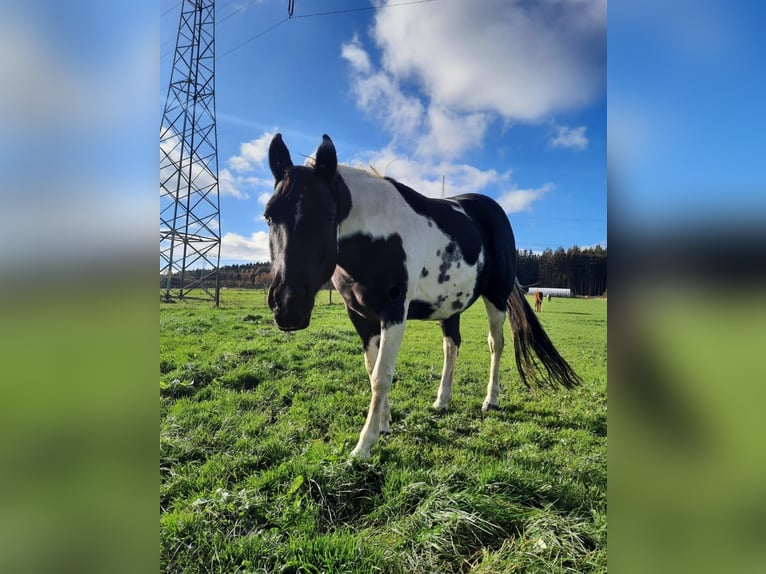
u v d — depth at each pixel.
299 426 2.91
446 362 3.53
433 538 1.67
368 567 1.54
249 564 1.52
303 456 2.37
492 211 3.75
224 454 2.44
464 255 3.16
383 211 2.68
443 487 1.97
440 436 2.80
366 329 2.98
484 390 4.09
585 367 5.37
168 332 6.68
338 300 15.80
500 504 1.89
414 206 2.93
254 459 2.37
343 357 5.07
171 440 2.56
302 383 3.93
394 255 2.66
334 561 1.55
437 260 2.99
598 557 1.56
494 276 3.61
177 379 3.83
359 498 2.05
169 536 1.65
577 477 2.21
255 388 3.82
